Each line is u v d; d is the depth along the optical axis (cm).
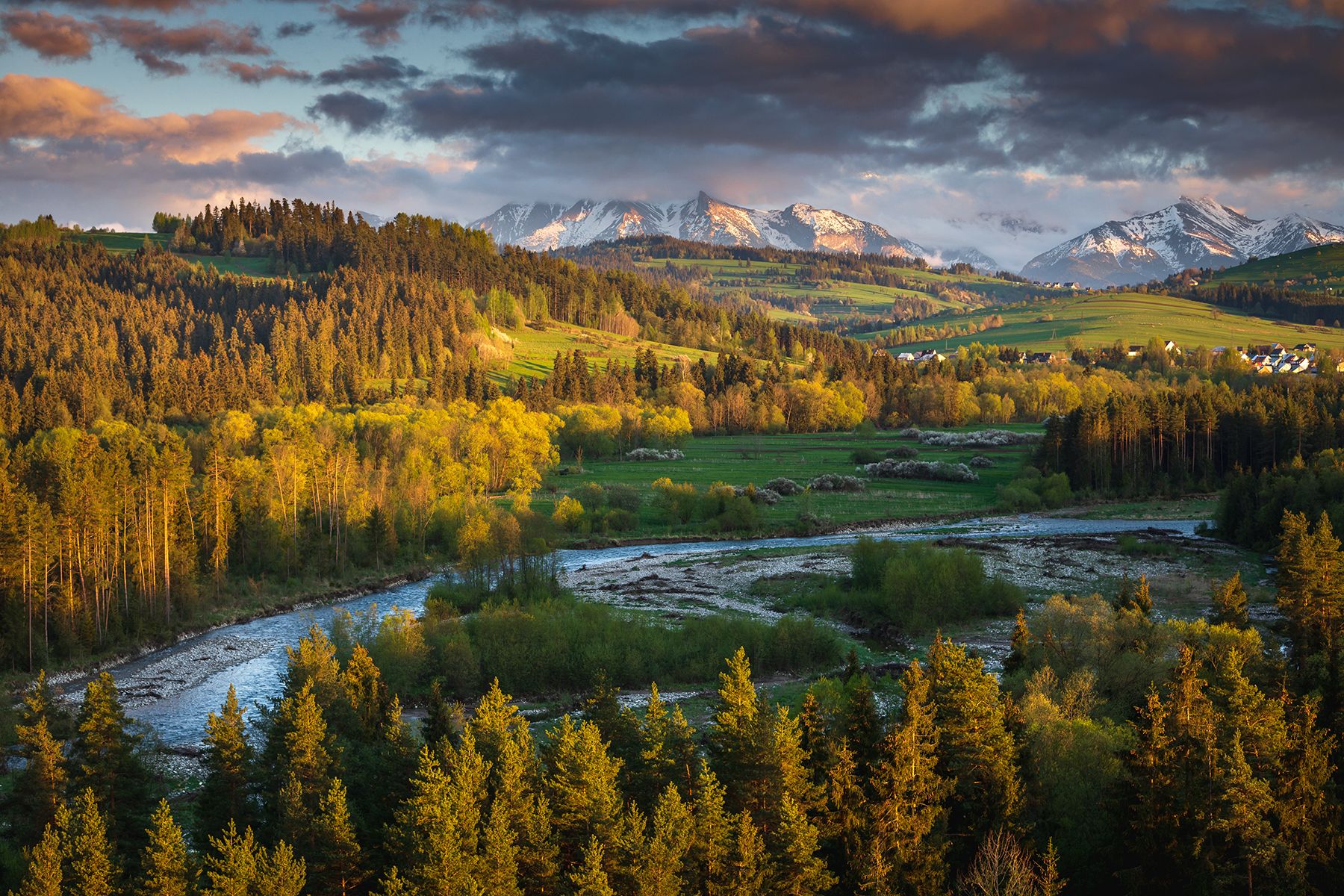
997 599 9125
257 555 11100
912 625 8594
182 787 5481
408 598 10594
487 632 7675
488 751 4819
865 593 9556
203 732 6456
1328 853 4116
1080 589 9919
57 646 8188
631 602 9750
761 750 4353
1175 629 6000
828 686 5575
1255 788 3947
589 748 4341
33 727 4694
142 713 6900
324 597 10462
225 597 10131
